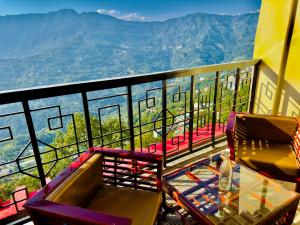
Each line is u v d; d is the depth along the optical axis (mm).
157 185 1513
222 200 1446
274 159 1911
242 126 2307
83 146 2100
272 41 2842
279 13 2707
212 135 2844
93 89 1773
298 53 2613
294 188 2033
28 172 1703
